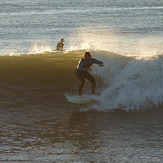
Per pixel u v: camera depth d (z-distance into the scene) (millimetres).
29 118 50156
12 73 58031
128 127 47438
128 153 40562
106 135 45375
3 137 44781
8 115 50875
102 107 52375
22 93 55094
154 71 55219
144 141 43562
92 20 198250
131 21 194125
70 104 53312
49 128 47406
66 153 40844
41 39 145625
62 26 178500
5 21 193000
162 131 46281
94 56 58344
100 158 39500
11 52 120438
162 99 53156
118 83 54844
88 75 52719
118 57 58125
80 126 47938
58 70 58938
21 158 39531
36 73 58188
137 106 52438
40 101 54031
